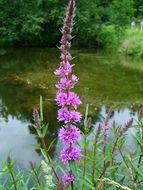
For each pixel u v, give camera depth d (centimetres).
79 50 3133
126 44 3055
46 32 3353
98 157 458
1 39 3319
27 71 2283
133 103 1634
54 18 3241
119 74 2228
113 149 464
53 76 2142
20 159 1043
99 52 3052
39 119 412
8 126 1345
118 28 3391
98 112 1480
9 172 454
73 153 404
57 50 3150
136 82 2036
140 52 2897
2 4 3253
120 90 1848
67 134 404
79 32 3356
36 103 1622
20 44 3316
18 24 3244
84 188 428
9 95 1755
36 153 1086
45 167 376
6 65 2488
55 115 1440
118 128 486
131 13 3778
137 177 450
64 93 399
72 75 401
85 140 437
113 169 466
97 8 3559
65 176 418
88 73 2228
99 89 1852
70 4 368
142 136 468
